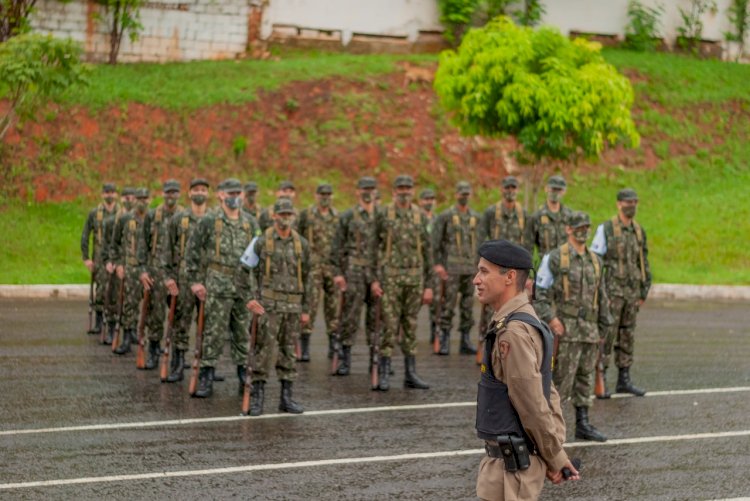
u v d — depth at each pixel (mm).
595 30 62375
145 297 23859
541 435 9336
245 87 51781
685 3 64375
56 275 38656
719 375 24234
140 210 26406
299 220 26703
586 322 18031
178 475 15117
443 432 18141
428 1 59844
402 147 51031
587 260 18234
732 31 65000
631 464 16375
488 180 51094
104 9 53688
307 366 25156
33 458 15891
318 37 58625
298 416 19359
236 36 56938
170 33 55500
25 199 44906
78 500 13820
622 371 22188
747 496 14664
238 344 21375
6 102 47562
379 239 22203
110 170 47312
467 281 27375
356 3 59000
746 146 56594
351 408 20109
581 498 14461
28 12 49844
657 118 56594
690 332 31031
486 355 9742
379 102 52531
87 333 29000
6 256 40312
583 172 52625
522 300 9852
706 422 19422
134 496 14047
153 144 48688
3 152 46094
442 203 49719
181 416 19094
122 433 17656
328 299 26484
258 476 15156
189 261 21109
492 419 9625
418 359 26344
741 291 40656
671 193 52281
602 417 19828
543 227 25641
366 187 24562
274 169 49219
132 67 53156
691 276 42688
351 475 15297
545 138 37844
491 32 38625
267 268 19406
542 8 61188
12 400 20062
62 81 39719
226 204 21391
